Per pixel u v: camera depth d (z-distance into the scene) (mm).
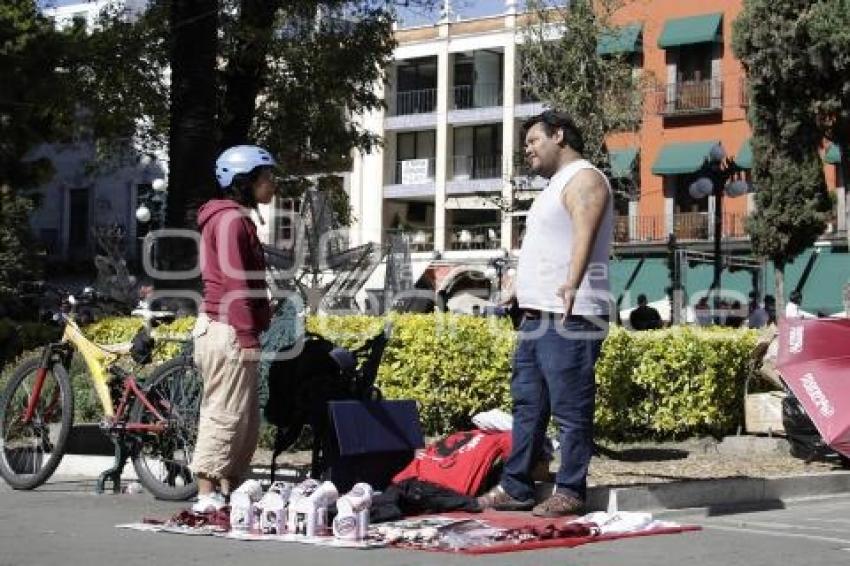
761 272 34969
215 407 6773
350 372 7391
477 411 11070
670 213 41875
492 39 49406
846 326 9820
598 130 25703
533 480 7176
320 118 22516
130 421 7965
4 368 13531
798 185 30078
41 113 23578
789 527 7066
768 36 24844
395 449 7371
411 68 52125
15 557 5441
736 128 40875
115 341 12523
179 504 7547
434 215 52094
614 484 7809
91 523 6609
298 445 10430
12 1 23281
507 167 39469
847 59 23766
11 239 38312
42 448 8328
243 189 6957
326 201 18266
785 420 10562
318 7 21094
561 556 5668
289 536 6086
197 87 14609
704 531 6668
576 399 6809
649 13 42156
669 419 11672
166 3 20531
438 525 6371
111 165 38094
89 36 21297
